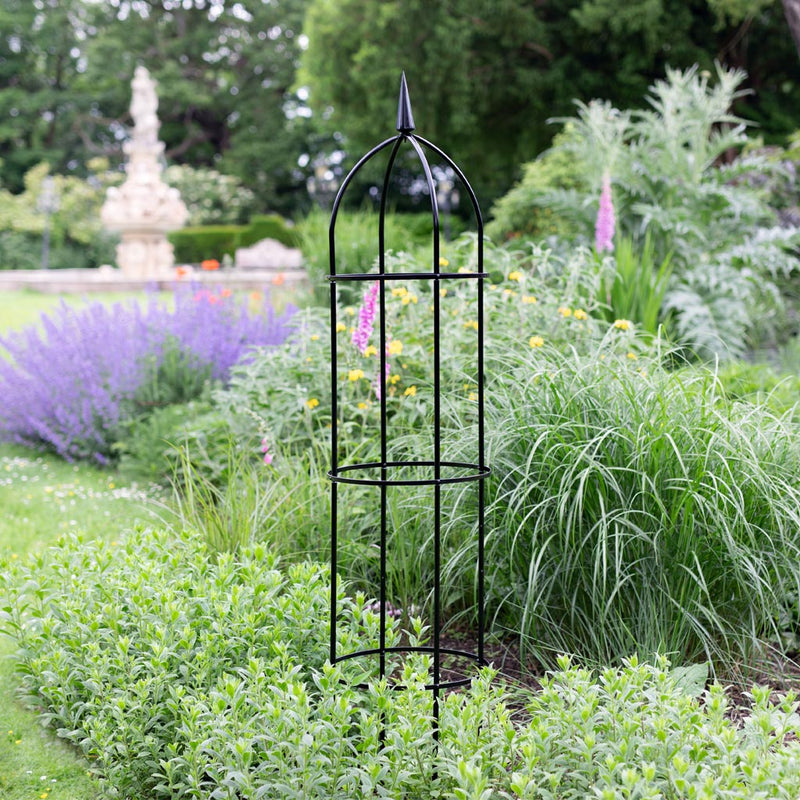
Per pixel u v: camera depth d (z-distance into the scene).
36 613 2.93
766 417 3.24
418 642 2.55
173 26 33.41
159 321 6.55
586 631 2.92
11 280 17.23
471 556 3.12
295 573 2.89
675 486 2.82
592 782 1.91
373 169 22.42
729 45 16.20
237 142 32.75
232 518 3.48
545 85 16.36
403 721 2.09
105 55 32.00
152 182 20.36
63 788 2.41
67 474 5.77
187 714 2.28
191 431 5.08
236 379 5.16
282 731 2.04
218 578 2.79
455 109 16.53
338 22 16.88
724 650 2.90
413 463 2.45
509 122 17.72
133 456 5.62
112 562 3.10
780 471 3.03
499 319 4.76
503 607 3.18
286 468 3.90
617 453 2.92
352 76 17.03
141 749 2.36
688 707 1.99
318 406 4.73
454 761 1.99
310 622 2.63
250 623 2.53
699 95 8.17
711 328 6.40
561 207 8.41
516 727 2.49
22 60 33.97
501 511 3.02
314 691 2.54
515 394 3.37
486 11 15.77
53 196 25.16
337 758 2.04
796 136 9.83
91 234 26.06
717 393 3.45
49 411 6.28
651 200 8.05
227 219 28.81
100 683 2.46
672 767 1.84
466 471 3.19
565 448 2.87
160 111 33.34
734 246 7.60
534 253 5.41
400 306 4.74
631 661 2.21
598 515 2.88
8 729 2.70
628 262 6.13
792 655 3.04
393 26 16.30
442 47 15.93
